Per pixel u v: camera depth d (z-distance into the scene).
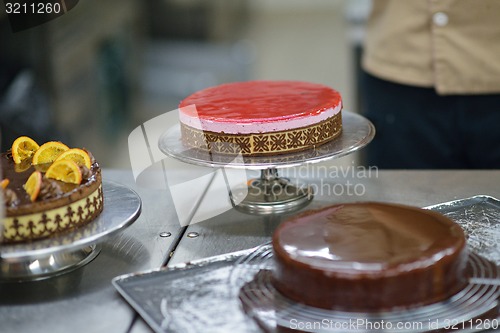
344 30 6.50
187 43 5.20
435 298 1.04
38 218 1.17
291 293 1.08
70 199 1.20
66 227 1.21
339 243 1.10
